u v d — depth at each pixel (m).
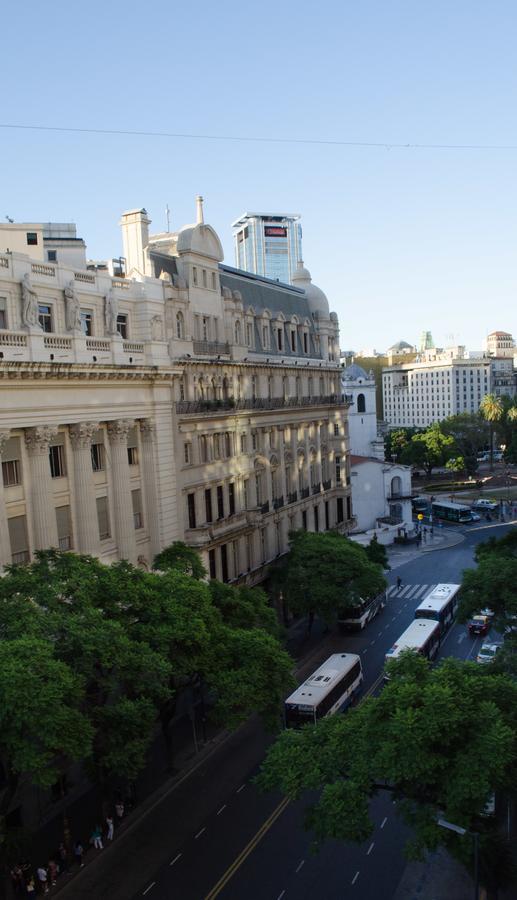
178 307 61.31
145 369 54.53
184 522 60.94
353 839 27.22
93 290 51.81
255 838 38.72
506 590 54.03
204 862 36.78
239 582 68.25
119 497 53.16
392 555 111.62
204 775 45.94
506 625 54.38
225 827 39.88
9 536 44.19
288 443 81.38
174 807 42.16
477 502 144.12
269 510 75.94
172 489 58.66
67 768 44.00
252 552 72.25
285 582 67.88
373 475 123.19
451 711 26.77
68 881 35.66
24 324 45.12
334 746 30.19
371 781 28.73
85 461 49.50
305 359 86.75
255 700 39.28
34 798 41.84
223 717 38.84
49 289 47.66
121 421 52.91
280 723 47.09
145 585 40.41
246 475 70.94
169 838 39.03
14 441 44.84
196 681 43.78
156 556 51.12
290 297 87.69
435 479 182.88
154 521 56.94
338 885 34.59
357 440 158.12
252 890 34.41
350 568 66.44
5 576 39.88
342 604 65.38
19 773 32.34
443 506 137.88
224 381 68.12
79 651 32.88
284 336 82.69
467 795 25.41
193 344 63.16
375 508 123.75
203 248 65.75
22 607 33.94
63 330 48.88
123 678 33.78
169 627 37.94
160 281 58.38
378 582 67.38
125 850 38.06
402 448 191.38
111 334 52.88
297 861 36.56
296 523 82.19
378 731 28.17
